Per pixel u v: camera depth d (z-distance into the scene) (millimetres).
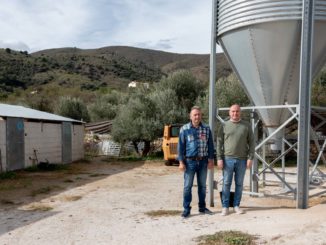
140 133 21875
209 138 7066
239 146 6926
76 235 6109
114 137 22859
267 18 7164
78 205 8766
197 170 7023
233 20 7559
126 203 8930
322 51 7535
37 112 20016
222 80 23266
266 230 5691
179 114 22297
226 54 8398
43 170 16469
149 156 22844
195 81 26344
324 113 16078
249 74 8008
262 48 7484
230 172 6973
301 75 7133
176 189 11164
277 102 8016
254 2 7289
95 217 7414
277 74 7652
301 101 7168
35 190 11078
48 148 18312
